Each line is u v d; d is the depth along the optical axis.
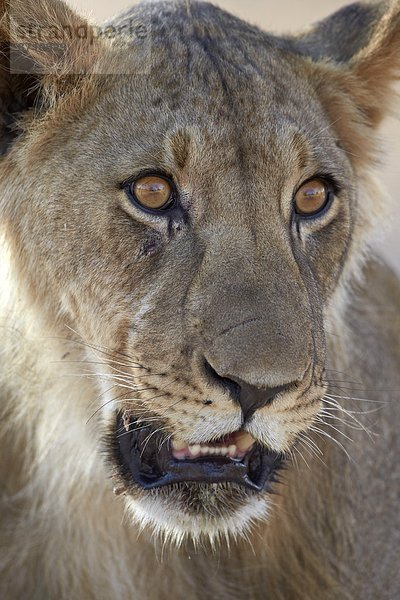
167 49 7.05
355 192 7.60
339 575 8.67
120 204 6.73
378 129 8.18
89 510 7.86
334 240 7.26
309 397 6.46
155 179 6.70
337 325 7.97
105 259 6.79
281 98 7.04
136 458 6.87
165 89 6.87
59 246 6.94
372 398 8.90
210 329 6.31
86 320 6.98
